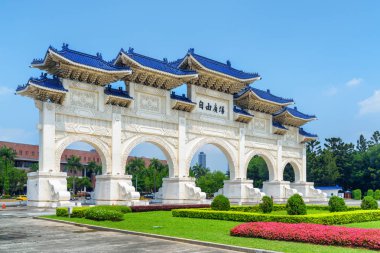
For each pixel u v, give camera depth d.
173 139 60.50
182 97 62.50
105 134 53.41
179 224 32.28
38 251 20.80
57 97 49.66
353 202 88.06
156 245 22.75
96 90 53.12
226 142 67.56
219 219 36.44
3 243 23.42
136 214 42.69
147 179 128.00
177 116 60.94
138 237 25.86
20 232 28.25
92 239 24.98
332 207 42.09
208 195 122.94
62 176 49.31
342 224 33.31
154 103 58.62
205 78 63.41
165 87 59.56
